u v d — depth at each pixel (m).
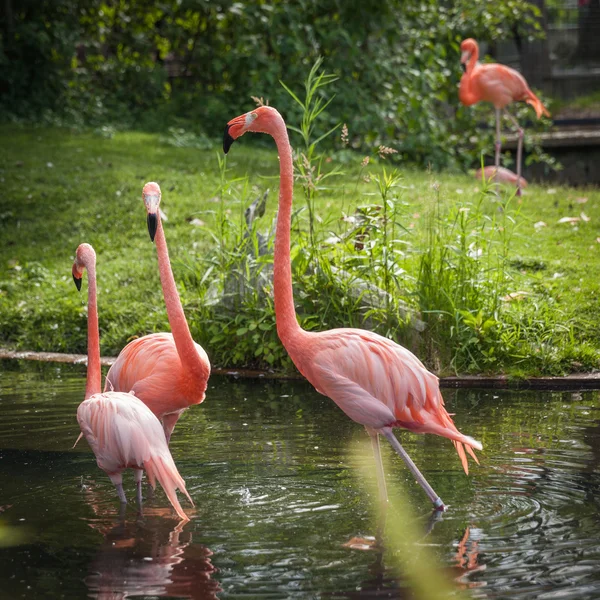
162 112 18.53
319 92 16.67
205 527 4.83
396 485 5.50
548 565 4.23
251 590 4.01
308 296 8.58
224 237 9.37
